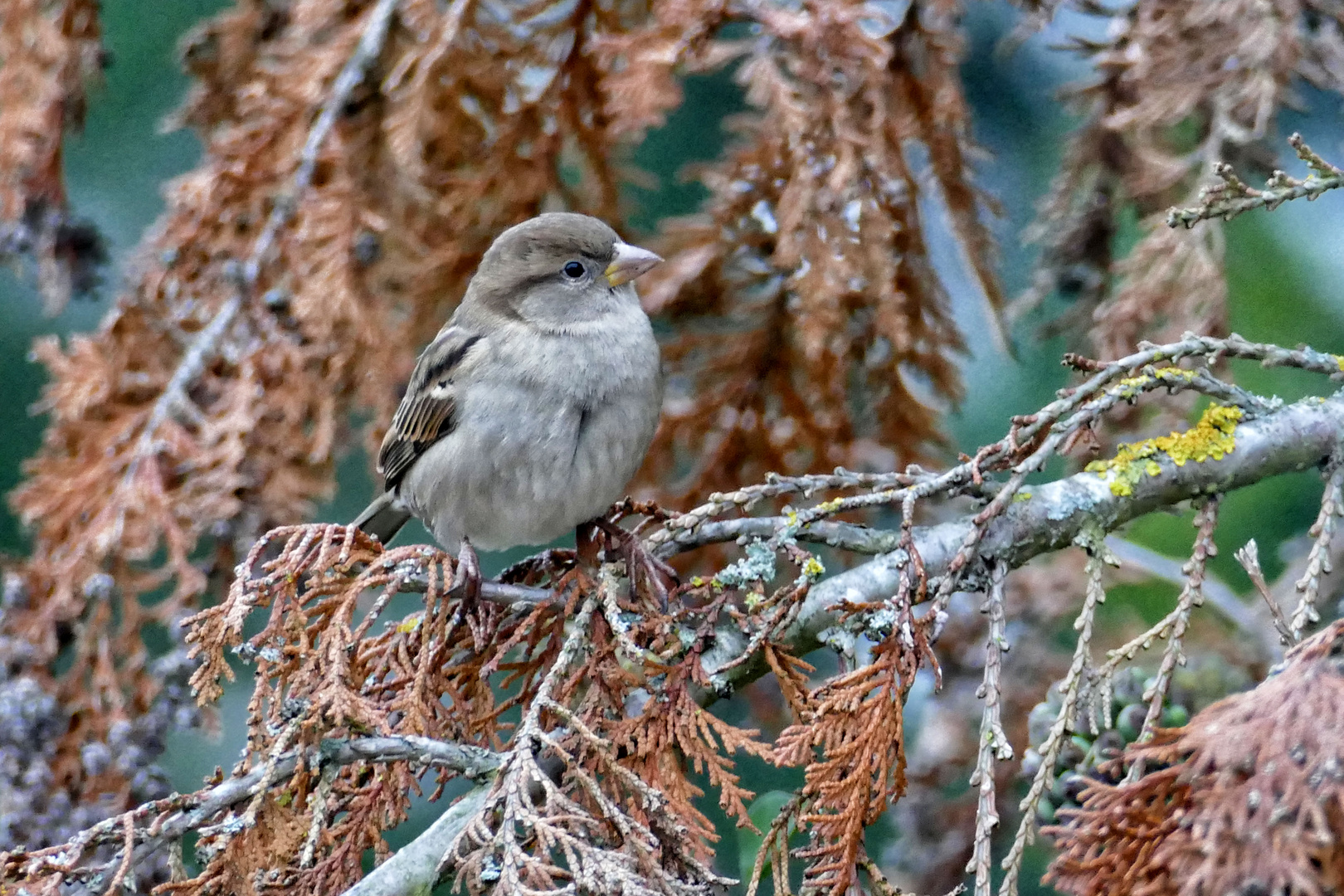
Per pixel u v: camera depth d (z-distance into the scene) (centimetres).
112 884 576
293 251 984
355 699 631
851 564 1095
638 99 912
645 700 717
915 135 974
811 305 929
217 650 659
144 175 1366
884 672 627
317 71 999
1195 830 518
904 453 1046
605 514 898
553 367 877
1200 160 939
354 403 1027
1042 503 722
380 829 646
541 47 1020
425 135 970
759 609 693
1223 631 1054
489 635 727
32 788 874
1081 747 723
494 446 877
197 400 991
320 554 686
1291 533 1107
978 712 1055
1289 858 500
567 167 1084
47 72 1094
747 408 1052
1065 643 1098
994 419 1199
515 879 555
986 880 588
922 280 1001
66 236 1110
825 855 626
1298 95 1040
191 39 1122
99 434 970
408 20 996
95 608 917
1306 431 739
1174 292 911
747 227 1016
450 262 1038
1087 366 721
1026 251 1203
